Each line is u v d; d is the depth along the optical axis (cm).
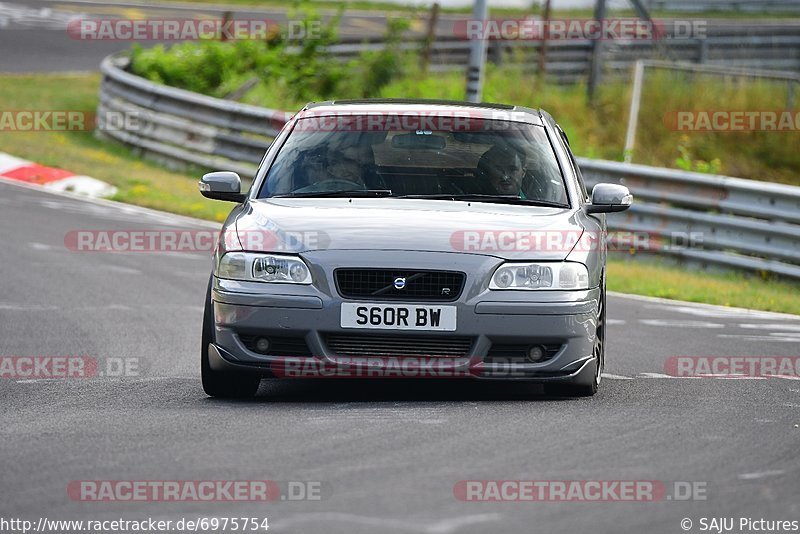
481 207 2548
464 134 2762
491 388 2647
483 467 1816
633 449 1966
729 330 3797
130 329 3484
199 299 4034
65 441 2025
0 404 2453
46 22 12531
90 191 6631
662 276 5047
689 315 4131
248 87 8981
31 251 4856
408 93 9019
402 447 1947
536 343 2378
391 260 2355
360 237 2395
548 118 2950
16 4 13412
